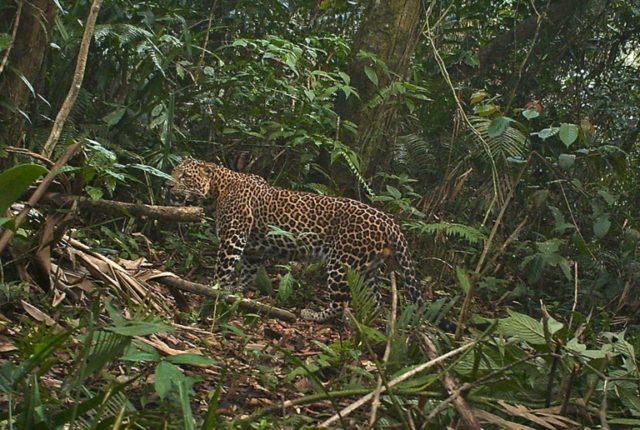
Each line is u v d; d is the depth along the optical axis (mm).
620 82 10297
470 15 10367
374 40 8922
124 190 7465
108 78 7414
